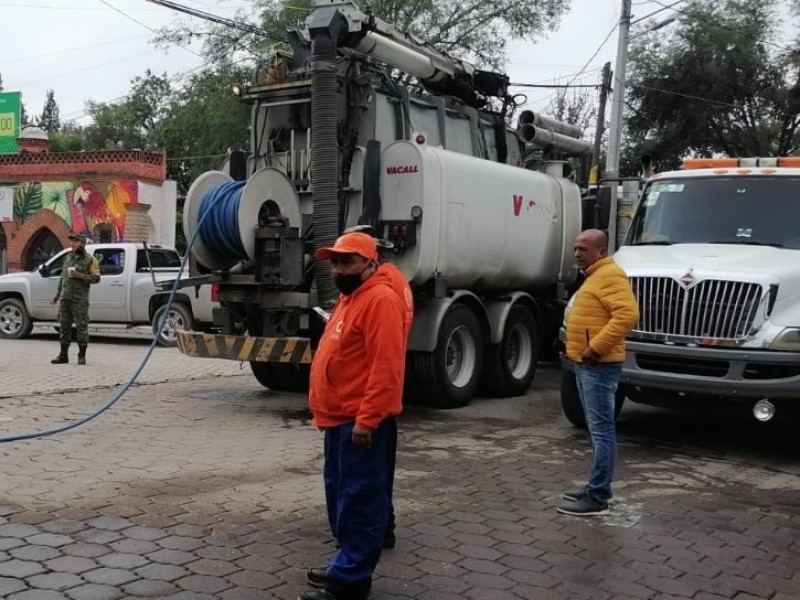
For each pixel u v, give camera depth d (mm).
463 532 5137
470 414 9273
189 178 37688
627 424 8906
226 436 7656
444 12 31844
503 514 5535
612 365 5453
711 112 32938
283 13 29531
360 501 3895
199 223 8305
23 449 6875
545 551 4840
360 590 3910
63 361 12531
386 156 8703
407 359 9367
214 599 3988
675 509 5797
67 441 7230
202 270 9078
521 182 10414
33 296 16375
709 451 7660
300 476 6277
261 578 4262
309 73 9117
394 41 9656
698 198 8883
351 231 4164
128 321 15766
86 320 12492
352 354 3934
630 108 34250
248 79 30172
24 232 28625
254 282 8398
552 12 31938
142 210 27641
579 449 7543
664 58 33219
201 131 31922
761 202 8609
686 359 7293
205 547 4684
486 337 10133
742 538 5234
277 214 8484
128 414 8594
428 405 9688
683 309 7293
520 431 8344
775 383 6949
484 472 6645
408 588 4234
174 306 15359
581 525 5355
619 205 11961
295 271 8359
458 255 9148
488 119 11516
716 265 7469
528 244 10555
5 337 16719
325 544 4785
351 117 9055
